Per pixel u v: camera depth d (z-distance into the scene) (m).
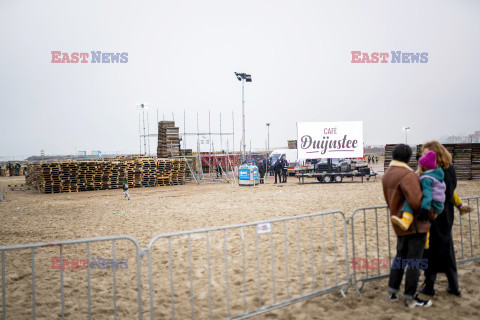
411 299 3.65
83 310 4.22
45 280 5.34
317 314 3.69
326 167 22.33
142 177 24.78
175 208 12.48
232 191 18.75
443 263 3.84
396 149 3.73
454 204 3.93
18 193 22.11
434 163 3.55
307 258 5.71
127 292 4.73
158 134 31.88
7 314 4.18
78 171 22.30
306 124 20.42
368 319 3.48
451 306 3.67
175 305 4.21
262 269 5.29
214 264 5.68
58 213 12.48
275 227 8.20
